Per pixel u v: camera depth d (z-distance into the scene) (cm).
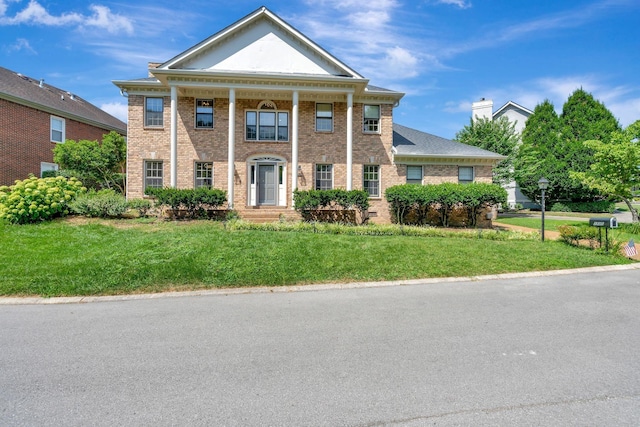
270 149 1758
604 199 2683
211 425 266
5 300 613
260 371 351
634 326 482
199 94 1709
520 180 2842
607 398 304
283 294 659
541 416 278
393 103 1831
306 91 1652
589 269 884
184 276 732
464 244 1053
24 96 1934
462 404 294
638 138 1644
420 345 415
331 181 1797
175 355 389
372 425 267
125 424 267
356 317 520
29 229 1053
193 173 1705
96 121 2369
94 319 514
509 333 454
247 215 1530
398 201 1692
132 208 1395
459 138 3100
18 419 273
